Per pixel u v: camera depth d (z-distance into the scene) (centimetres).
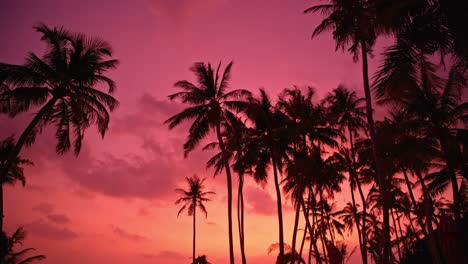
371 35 1571
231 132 3097
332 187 3556
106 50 2466
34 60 2280
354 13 1672
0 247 2581
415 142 2330
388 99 1038
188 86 2962
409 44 1024
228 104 2966
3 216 2514
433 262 2334
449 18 710
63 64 2362
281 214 2969
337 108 3575
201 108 2955
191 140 2950
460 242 737
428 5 985
